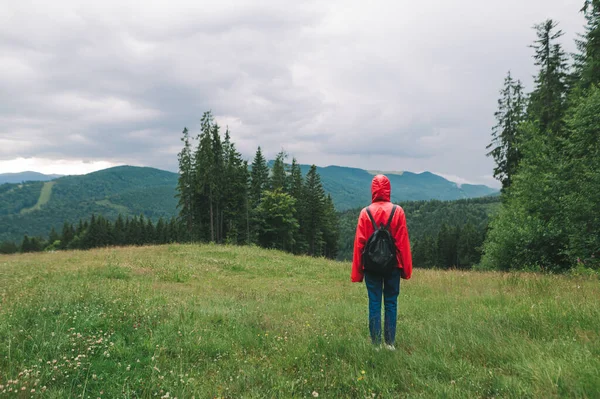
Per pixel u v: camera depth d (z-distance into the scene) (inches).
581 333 158.6
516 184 915.4
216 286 436.8
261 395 112.7
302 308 292.2
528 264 668.1
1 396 101.2
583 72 691.4
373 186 170.9
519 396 102.5
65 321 177.6
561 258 624.4
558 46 963.3
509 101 1236.5
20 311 192.9
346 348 155.7
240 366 137.5
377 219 163.9
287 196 2106.3
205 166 1782.7
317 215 2450.8
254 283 504.7
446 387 110.3
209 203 1961.1
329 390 115.1
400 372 126.2
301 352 151.3
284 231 2121.1
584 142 559.5
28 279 356.5
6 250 4940.9
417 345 162.1
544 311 196.1
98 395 109.6
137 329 180.2
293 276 613.0
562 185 631.2
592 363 116.9
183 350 155.6
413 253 3809.1
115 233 3595.0
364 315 255.4
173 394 110.2
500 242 738.2
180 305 256.8
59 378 120.0
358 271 168.9
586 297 238.4
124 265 526.3
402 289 398.9
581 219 527.5
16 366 126.0
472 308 247.4
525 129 935.0
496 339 156.8
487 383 114.7
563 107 923.4
